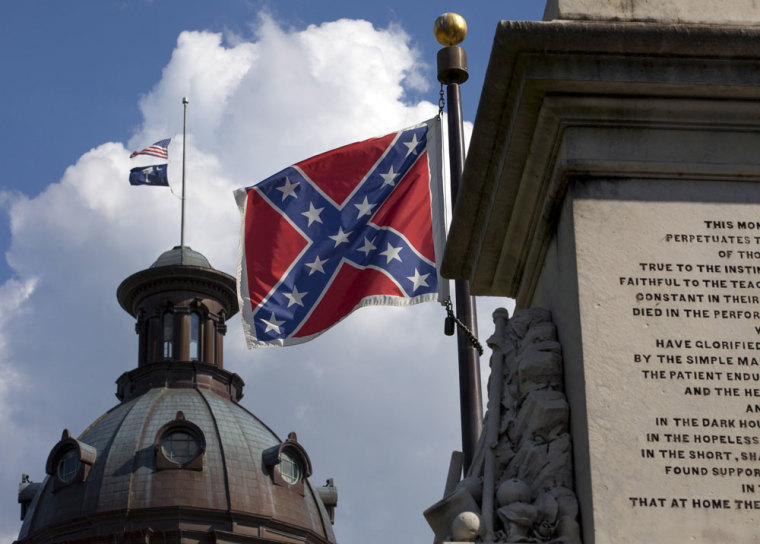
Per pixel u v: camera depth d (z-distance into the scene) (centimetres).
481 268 1102
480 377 1767
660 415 869
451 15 1950
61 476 7612
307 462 7912
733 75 934
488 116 988
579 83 930
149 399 8075
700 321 895
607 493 850
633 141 934
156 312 8500
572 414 899
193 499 7388
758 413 871
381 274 1923
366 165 1967
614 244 912
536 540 868
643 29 925
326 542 7844
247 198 1956
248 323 1911
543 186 977
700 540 839
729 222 921
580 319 894
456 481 1001
